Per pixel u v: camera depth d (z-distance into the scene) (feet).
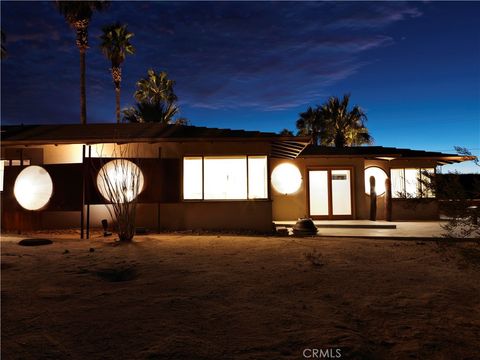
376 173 53.26
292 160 51.42
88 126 47.09
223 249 28.30
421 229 41.52
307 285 18.16
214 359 10.42
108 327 12.73
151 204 41.16
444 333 12.31
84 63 88.89
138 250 27.91
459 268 20.17
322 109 95.96
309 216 50.78
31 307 14.79
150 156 41.70
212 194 41.86
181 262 23.48
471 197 15.55
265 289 17.42
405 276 19.95
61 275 19.99
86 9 85.35
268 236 36.65
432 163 53.06
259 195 41.93
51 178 37.04
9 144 40.47
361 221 47.44
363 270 21.31
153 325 12.89
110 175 36.94
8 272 20.72
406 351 11.02
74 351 10.96
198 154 41.32
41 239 31.55
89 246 29.96
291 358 10.48
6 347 11.21
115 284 18.39
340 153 51.65
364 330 12.73
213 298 15.97
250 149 40.93
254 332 12.29
